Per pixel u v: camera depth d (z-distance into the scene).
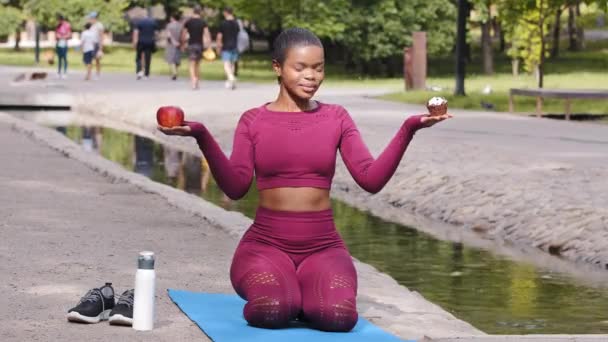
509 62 70.88
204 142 7.44
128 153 22.92
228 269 9.80
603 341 7.28
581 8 99.06
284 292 7.61
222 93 38.34
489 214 14.95
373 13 54.69
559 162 18.28
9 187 15.24
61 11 75.88
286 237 7.83
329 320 7.52
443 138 22.64
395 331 7.82
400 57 60.41
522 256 12.85
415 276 11.59
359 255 12.76
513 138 22.75
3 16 80.50
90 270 9.57
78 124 29.44
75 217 12.71
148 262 7.52
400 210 16.38
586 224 13.33
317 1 54.00
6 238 11.14
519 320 9.66
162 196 14.62
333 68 63.62
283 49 7.82
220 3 60.56
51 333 7.37
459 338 7.30
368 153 7.82
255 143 7.88
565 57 72.94
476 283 11.25
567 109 29.20
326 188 7.93
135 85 43.22
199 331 7.54
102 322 7.74
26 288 8.77
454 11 56.41
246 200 16.67
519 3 36.56
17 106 35.00
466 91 39.84
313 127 7.87
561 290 10.91
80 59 71.94
